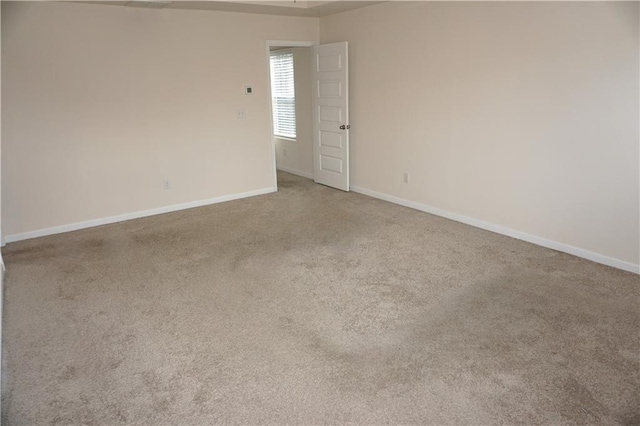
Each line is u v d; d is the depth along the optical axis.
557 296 2.93
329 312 2.81
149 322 2.74
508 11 3.66
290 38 5.63
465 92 4.17
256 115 5.59
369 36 5.09
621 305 2.79
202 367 2.30
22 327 2.70
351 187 5.97
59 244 4.15
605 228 3.36
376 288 3.12
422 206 4.95
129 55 4.55
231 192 5.62
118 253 3.89
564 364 2.24
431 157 4.69
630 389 2.05
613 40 3.06
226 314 2.82
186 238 4.24
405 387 2.11
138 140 4.80
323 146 6.14
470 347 2.41
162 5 4.45
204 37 4.97
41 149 4.27
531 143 3.72
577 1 3.21
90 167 4.57
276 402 2.04
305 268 3.48
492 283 3.14
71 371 2.28
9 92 4.02
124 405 2.04
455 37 4.14
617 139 3.17
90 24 4.28
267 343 2.50
